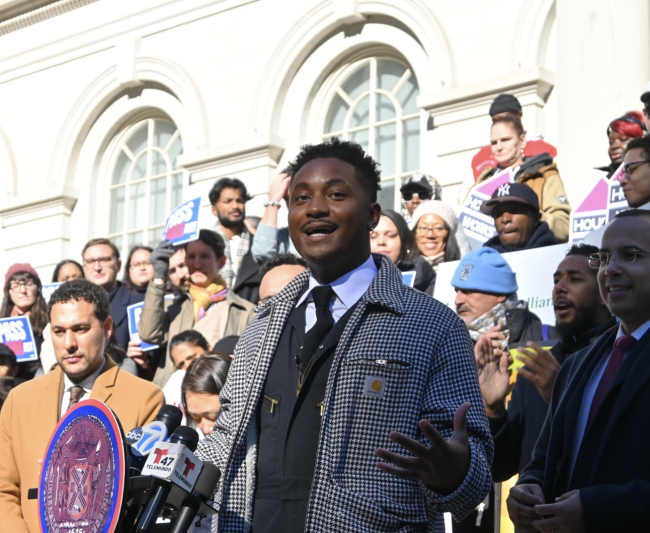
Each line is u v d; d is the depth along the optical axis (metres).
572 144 7.52
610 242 3.24
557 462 3.19
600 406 3.05
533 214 5.82
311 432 2.74
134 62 12.47
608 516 2.79
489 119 9.31
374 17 10.55
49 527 2.71
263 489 2.75
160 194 12.32
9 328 7.34
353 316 2.80
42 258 13.00
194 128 11.69
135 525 2.67
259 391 2.84
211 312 6.53
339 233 2.90
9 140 13.65
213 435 2.93
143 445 2.92
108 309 4.26
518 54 9.30
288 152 11.01
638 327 3.19
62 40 13.29
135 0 12.61
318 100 10.97
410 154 10.21
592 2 7.55
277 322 2.94
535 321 4.91
